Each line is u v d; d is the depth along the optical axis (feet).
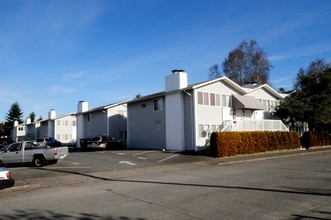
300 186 35.27
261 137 86.22
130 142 114.21
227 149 74.90
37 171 54.29
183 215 23.86
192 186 36.96
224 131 77.51
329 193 31.19
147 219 23.00
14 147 64.85
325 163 60.44
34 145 66.49
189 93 89.20
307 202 27.48
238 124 86.89
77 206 27.76
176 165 61.11
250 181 39.42
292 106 109.50
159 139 100.01
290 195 30.53
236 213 24.17
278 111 111.65
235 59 167.12
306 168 52.54
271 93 117.70
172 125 93.20
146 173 51.96
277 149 91.30
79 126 153.17
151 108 104.63
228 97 98.07
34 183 42.42
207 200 28.91
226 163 64.85
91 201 29.86
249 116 105.29
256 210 24.98
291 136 97.55
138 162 65.77
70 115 183.62
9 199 32.40
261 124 94.12
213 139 74.49
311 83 120.98
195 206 26.68
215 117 92.63
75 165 62.49
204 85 89.92
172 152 83.46
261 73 163.12
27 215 25.12
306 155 83.20
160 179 44.14
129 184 40.55
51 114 182.60
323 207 25.67
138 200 29.71
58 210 26.45
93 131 142.20
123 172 52.65
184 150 89.20
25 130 247.70
